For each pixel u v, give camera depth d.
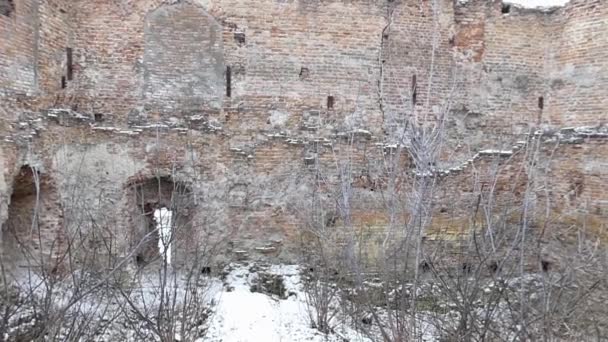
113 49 10.25
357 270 7.51
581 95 11.44
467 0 11.88
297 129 11.04
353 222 10.66
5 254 8.68
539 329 5.62
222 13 10.66
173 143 10.33
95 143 9.81
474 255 7.36
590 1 11.23
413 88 11.52
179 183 10.38
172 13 10.46
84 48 10.12
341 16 11.15
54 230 9.21
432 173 6.86
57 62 9.60
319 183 10.80
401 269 8.23
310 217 10.18
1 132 7.86
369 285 7.94
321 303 8.13
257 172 10.83
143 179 10.20
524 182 11.38
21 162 8.35
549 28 12.14
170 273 8.95
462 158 11.73
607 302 6.60
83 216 8.71
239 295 9.08
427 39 11.61
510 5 12.05
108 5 10.20
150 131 10.20
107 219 9.53
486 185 11.20
